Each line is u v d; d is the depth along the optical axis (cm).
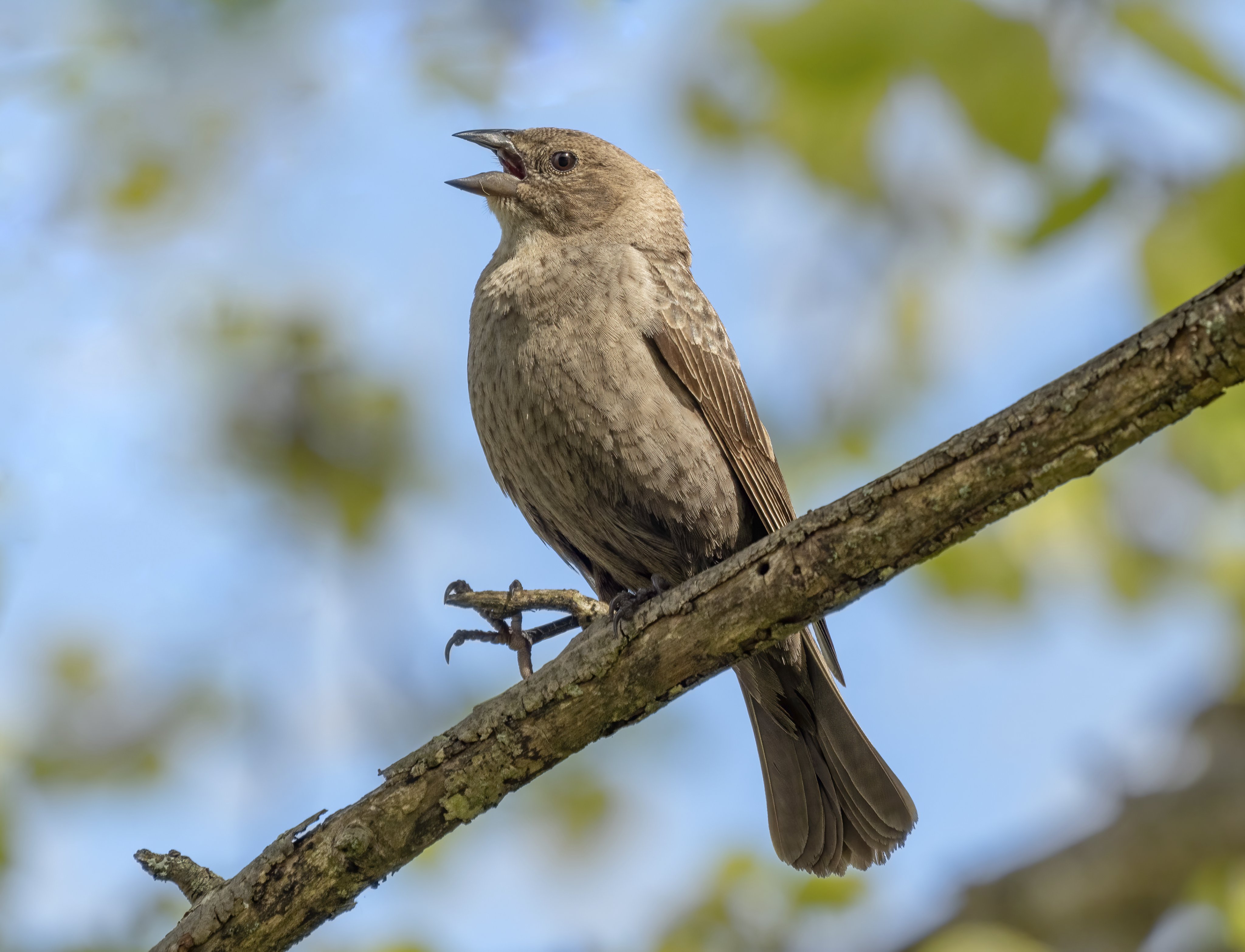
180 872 669
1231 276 549
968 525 605
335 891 652
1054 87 780
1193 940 998
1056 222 801
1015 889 1013
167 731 1080
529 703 664
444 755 665
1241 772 1022
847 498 626
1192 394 559
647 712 669
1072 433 578
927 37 808
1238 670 1123
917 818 884
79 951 969
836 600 635
